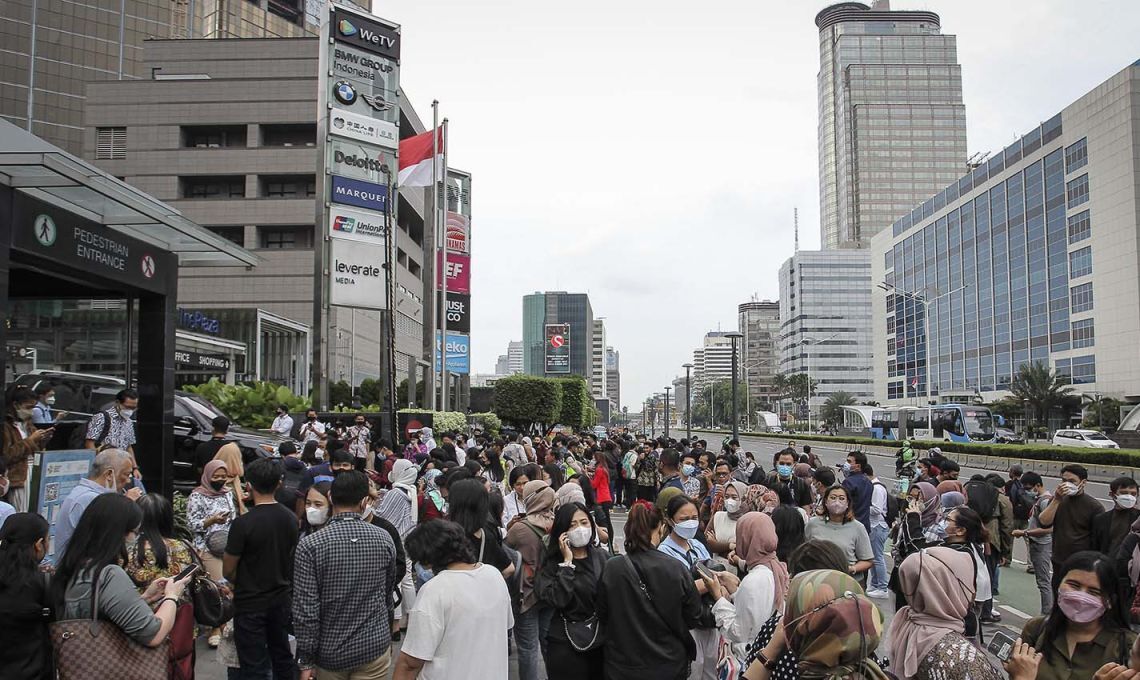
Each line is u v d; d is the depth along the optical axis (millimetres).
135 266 10336
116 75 90250
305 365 55656
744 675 3723
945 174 182000
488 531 6148
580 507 5324
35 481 7707
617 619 4547
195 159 60219
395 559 5020
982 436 57250
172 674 4664
